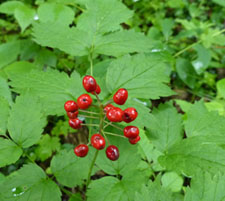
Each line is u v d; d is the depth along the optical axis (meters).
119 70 0.22
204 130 0.23
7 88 0.24
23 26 0.29
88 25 0.25
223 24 0.50
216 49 0.42
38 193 0.20
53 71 0.22
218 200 0.18
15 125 0.21
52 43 0.24
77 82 0.22
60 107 0.21
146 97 0.21
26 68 0.31
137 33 0.25
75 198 0.24
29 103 0.21
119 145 0.22
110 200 0.20
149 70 0.22
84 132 0.34
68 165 0.21
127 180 0.21
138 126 0.21
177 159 0.22
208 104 0.29
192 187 0.18
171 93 0.22
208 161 0.21
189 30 0.37
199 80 0.38
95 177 0.32
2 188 0.19
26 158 0.31
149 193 0.18
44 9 0.27
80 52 0.24
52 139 0.32
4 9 0.29
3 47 0.32
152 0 0.46
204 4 0.52
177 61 0.35
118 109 0.16
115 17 0.25
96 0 0.25
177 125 0.24
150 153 0.25
